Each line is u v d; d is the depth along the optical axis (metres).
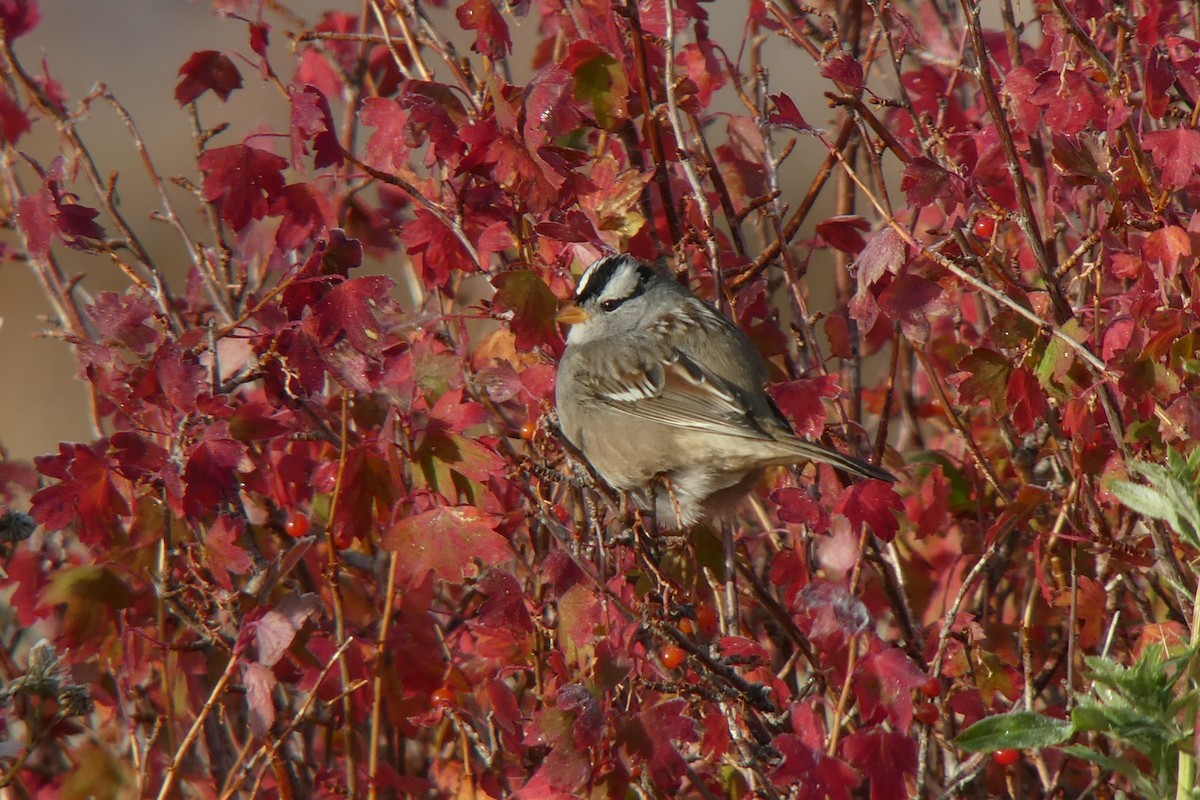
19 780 8.30
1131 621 9.54
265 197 7.87
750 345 8.99
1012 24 8.59
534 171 7.78
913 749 6.24
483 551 7.23
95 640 7.59
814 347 8.72
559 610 6.93
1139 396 7.25
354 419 8.14
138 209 22.16
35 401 19.11
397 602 8.20
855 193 11.03
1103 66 7.51
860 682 6.39
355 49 10.80
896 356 8.77
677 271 9.34
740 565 8.69
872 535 8.56
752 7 9.70
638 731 6.30
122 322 7.84
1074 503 8.25
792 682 9.17
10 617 9.07
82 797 7.66
